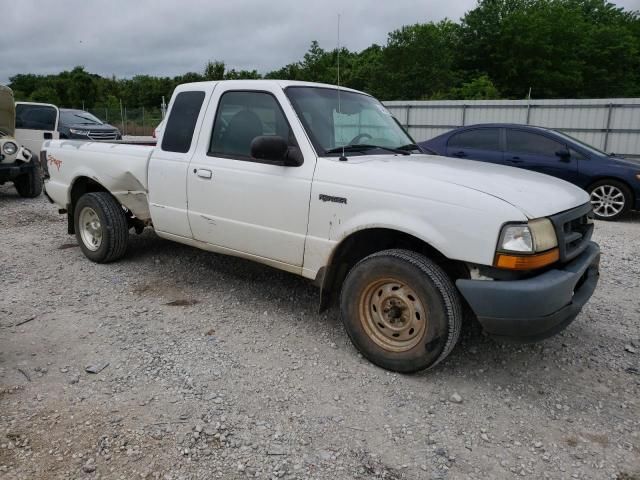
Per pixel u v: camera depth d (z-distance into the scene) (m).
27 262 5.79
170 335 4.02
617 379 3.54
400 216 3.34
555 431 2.97
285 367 3.58
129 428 2.87
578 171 9.23
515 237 3.01
